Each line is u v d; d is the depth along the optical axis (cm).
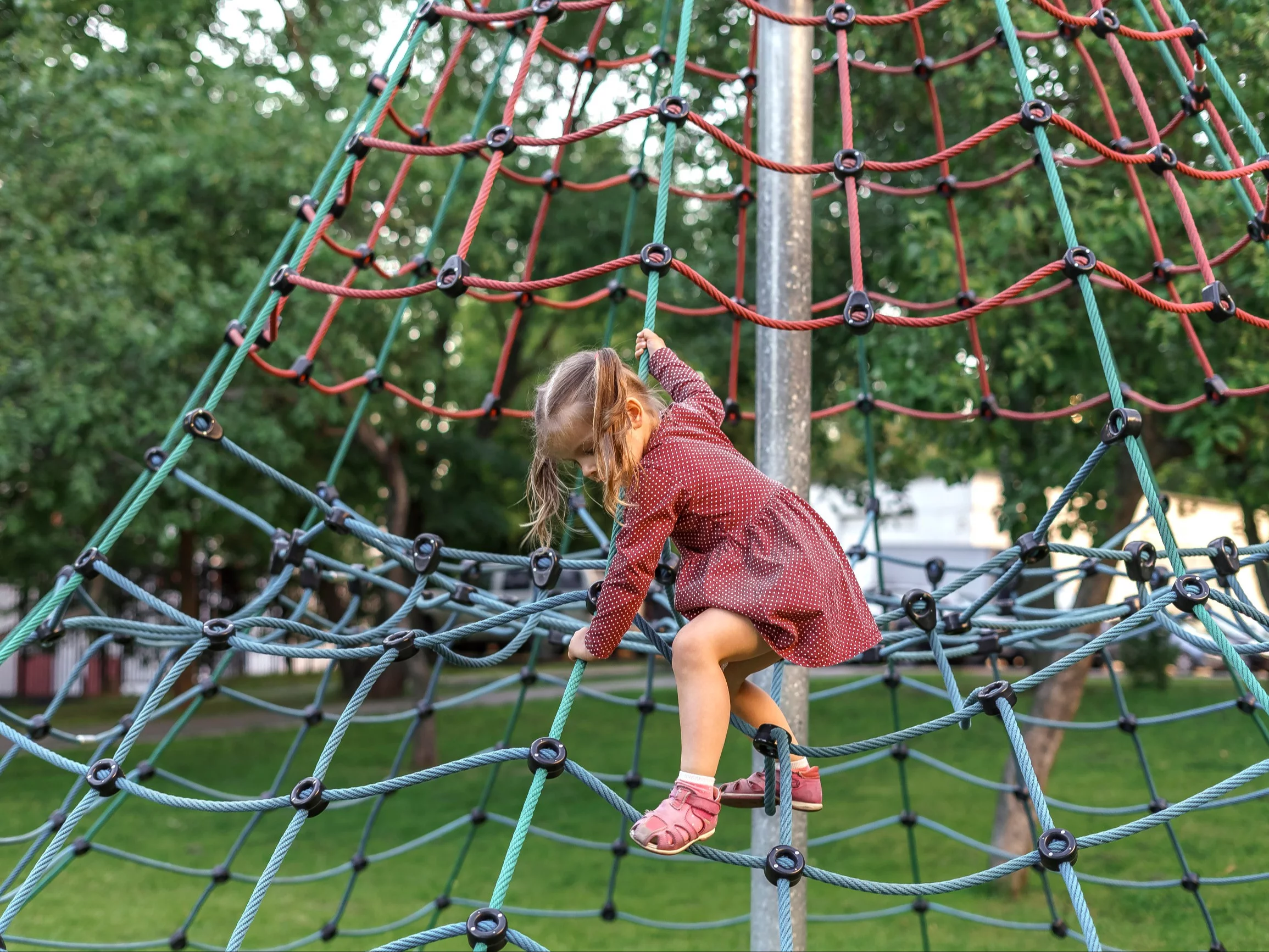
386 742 1483
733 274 1030
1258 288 630
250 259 1063
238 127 1041
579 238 1270
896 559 534
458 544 1723
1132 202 666
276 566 408
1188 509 1436
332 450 1470
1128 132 728
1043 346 722
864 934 770
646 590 259
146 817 1107
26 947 709
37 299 932
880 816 1055
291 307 1035
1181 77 415
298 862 960
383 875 926
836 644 252
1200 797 229
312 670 2602
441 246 1129
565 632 350
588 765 1274
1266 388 458
